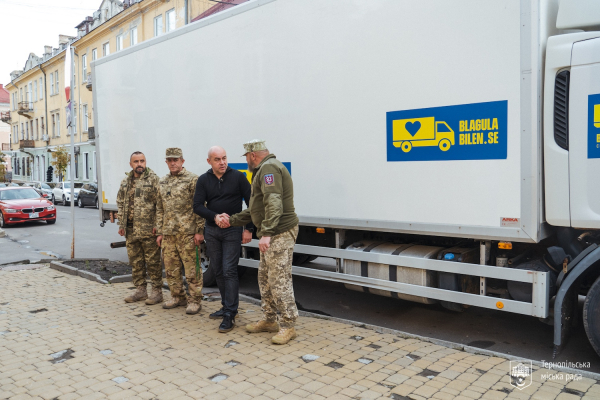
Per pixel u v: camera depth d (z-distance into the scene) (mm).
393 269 4656
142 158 5691
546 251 4039
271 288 4348
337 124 4820
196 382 3537
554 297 3879
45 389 3459
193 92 6492
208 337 4531
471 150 3910
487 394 3277
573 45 3564
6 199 16828
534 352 4312
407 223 4328
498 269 3906
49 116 42438
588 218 3537
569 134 3596
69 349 4250
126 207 5762
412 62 4227
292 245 4367
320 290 6766
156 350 4199
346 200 4789
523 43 3625
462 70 3932
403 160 4328
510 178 3729
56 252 10641
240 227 4871
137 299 5891
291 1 5176
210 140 6289
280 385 3463
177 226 5238
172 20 25219
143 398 3297
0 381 3607
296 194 5254
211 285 6926
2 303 5816
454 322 5234
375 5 4461
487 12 3783
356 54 4629
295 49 5164
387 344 4297
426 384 3445
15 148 54094
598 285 3689
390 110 4398
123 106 7898
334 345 4270
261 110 5578
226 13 5926
